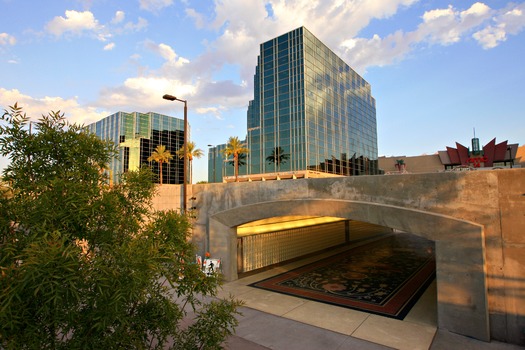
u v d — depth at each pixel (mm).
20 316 2883
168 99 14953
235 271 14969
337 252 23250
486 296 8352
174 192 16891
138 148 71750
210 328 4734
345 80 62656
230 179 56812
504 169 8477
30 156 3979
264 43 54031
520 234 8172
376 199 10641
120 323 3637
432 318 9992
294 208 12516
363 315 10312
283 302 11656
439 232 9164
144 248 3689
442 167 73625
